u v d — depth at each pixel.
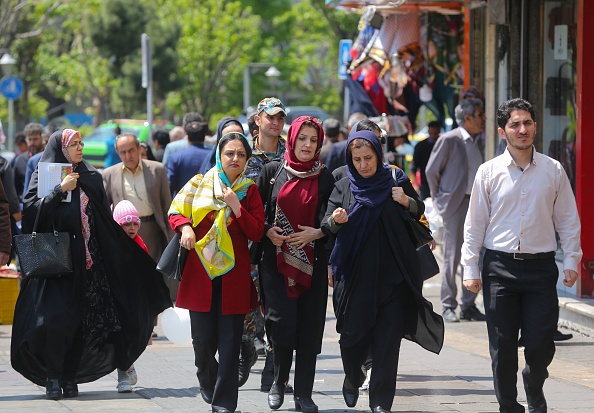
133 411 20.27
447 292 31.84
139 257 22.05
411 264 19.16
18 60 109.62
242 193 19.17
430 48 41.97
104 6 112.38
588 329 28.64
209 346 19.41
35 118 131.25
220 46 117.31
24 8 99.50
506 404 18.48
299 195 19.62
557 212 18.42
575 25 31.00
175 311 22.38
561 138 32.28
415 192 19.61
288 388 22.19
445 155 31.41
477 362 25.62
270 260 19.72
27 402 21.31
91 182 21.91
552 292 18.17
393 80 42.25
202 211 19.02
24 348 21.75
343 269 19.28
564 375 23.91
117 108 123.75
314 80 153.25
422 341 19.61
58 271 21.08
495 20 34.25
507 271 18.23
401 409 20.50
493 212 18.44
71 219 21.50
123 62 113.75
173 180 32.94
